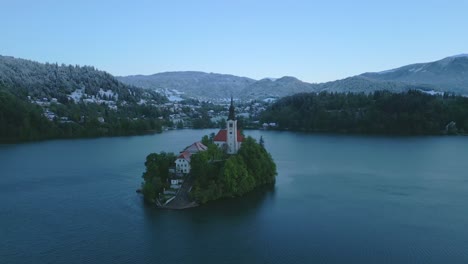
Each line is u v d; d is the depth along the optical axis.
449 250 144.25
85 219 171.25
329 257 137.88
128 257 137.25
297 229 161.38
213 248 143.62
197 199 188.62
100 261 134.50
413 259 137.25
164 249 142.75
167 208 182.12
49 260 135.25
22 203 194.62
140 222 166.62
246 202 194.50
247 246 145.38
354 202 199.38
